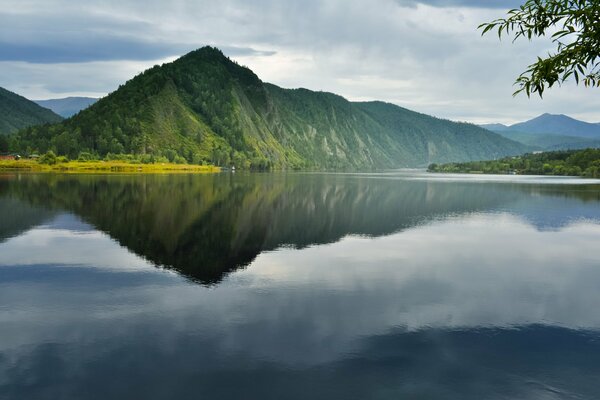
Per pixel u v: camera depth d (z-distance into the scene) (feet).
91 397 45.96
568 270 103.91
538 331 65.77
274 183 476.95
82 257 109.60
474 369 53.31
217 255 113.70
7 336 61.31
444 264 108.47
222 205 230.27
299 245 129.70
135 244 126.31
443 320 69.67
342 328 65.36
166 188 344.49
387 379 50.49
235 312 71.36
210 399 45.80
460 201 289.12
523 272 101.50
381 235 150.61
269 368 52.54
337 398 46.44
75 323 66.08
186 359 54.49
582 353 58.23
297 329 64.59
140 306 73.77
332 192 350.23
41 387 47.83
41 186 340.18
